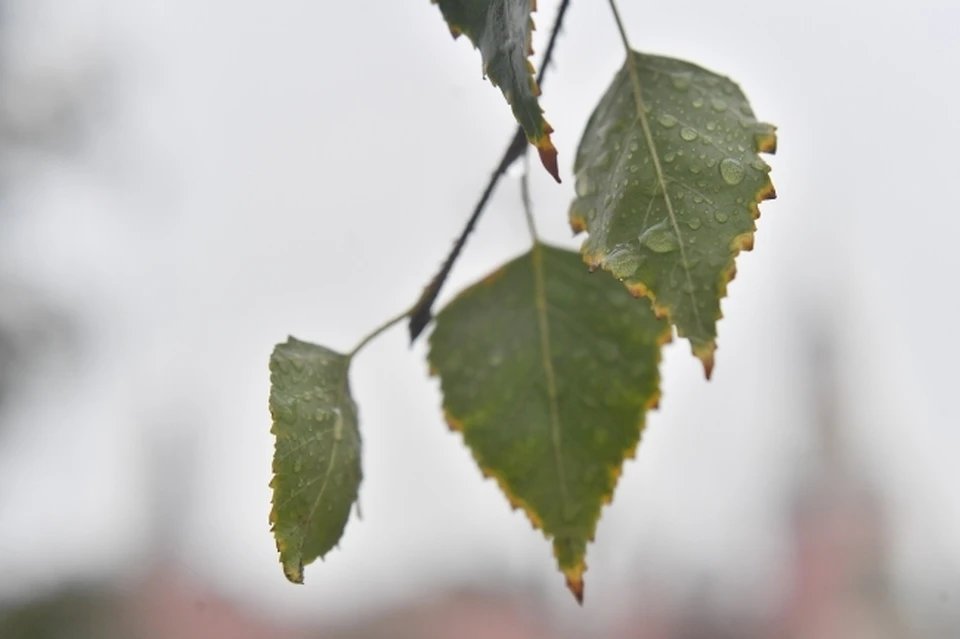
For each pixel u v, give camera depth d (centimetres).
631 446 42
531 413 42
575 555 42
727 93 39
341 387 41
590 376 42
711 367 38
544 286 42
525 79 37
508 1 37
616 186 39
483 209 41
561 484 42
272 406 39
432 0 38
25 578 117
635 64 40
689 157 39
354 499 40
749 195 38
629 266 38
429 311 42
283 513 39
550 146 37
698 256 38
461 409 42
